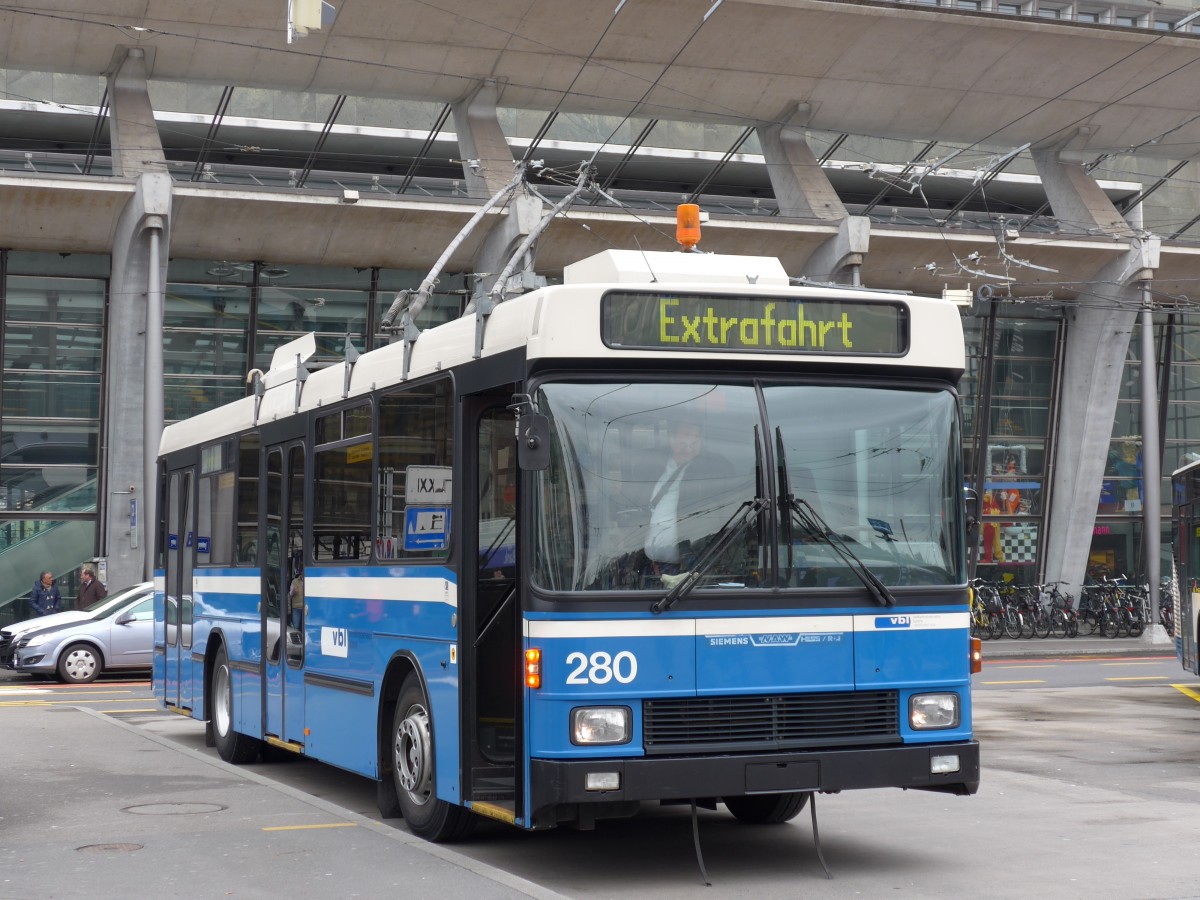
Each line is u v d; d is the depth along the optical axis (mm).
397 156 37281
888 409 8062
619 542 7465
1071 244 35469
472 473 8336
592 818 7383
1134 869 8031
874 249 34281
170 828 9383
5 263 31531
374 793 11320
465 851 8656
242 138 35938
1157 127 36375
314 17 14258
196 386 32969
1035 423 40406
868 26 31547
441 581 8508
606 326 7582
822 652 7676
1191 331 41688
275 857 8297
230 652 13172
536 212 30828
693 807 7613
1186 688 20734
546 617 7371
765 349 7832
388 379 9570
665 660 7426
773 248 33750
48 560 32531
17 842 8984
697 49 31656
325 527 10625
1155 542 34125
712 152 38281
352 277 33656
